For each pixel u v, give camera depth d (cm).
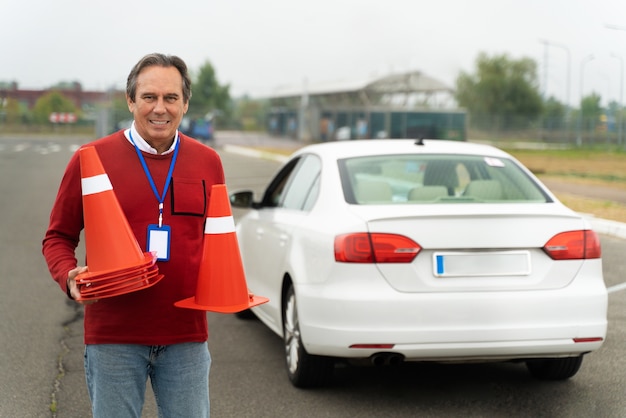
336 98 6259
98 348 314
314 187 590
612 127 5759
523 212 508
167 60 319
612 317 767
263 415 509
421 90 5719
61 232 323
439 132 4903
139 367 319
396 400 537
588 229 520
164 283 316
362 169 573
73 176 319
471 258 497
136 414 323
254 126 7019
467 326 490
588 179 2331
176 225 319
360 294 492
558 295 500
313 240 532
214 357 649
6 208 1697
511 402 530
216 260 319
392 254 493
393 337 487
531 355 502
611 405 523
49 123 7438
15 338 703
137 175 317
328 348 502
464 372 603
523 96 7644
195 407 325
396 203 537
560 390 556
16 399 543
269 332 736
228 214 324
